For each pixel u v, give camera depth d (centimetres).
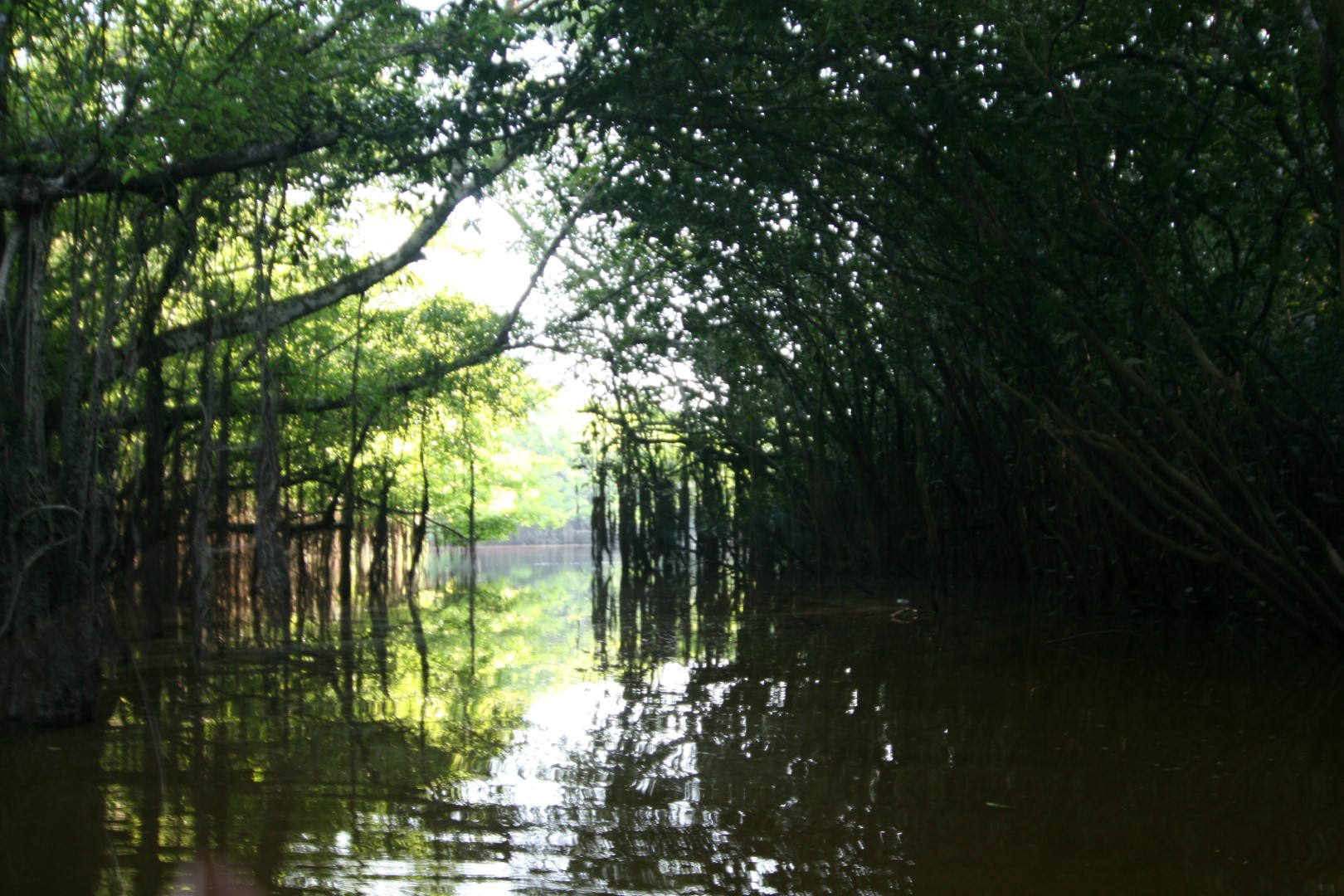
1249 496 677
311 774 434
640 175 980
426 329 1591
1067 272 771
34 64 667
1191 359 752
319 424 1459
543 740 486
